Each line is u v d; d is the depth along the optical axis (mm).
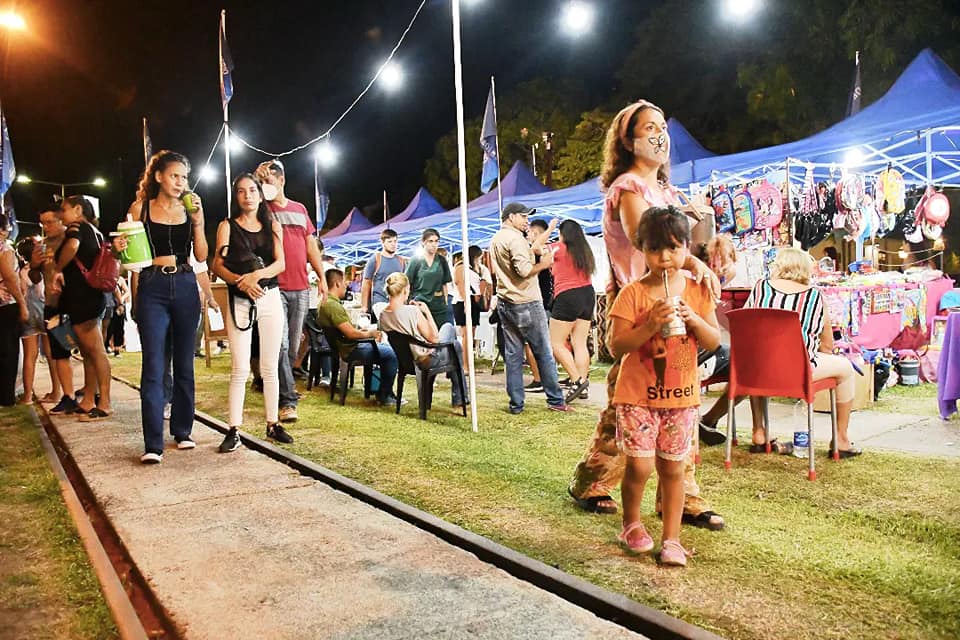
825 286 7012
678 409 2959
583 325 7379
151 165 4941
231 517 3684
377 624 2475
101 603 2721
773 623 2443
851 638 2340
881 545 3199
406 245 18969
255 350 8156
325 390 8617
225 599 2705
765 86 16484
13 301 7578
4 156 9578
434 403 7430
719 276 5047
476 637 2363
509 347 6652
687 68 20531
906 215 10172
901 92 9461
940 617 2475
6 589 2871
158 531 3492
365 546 3236
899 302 7418
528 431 5844
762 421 5012
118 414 7016
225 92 10039
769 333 4359
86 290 6586
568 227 7242
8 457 5211
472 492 4078
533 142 24844
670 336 2814
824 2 15234
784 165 9242
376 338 7289
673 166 11141
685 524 3480
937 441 5219
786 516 3629
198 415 6648
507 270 6523
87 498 4375
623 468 3600
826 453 4926
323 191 18234
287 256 6605
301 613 2572
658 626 2391
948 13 14070
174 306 5039
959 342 5832
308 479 4426
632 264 3424
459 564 3006
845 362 4746
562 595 2744
